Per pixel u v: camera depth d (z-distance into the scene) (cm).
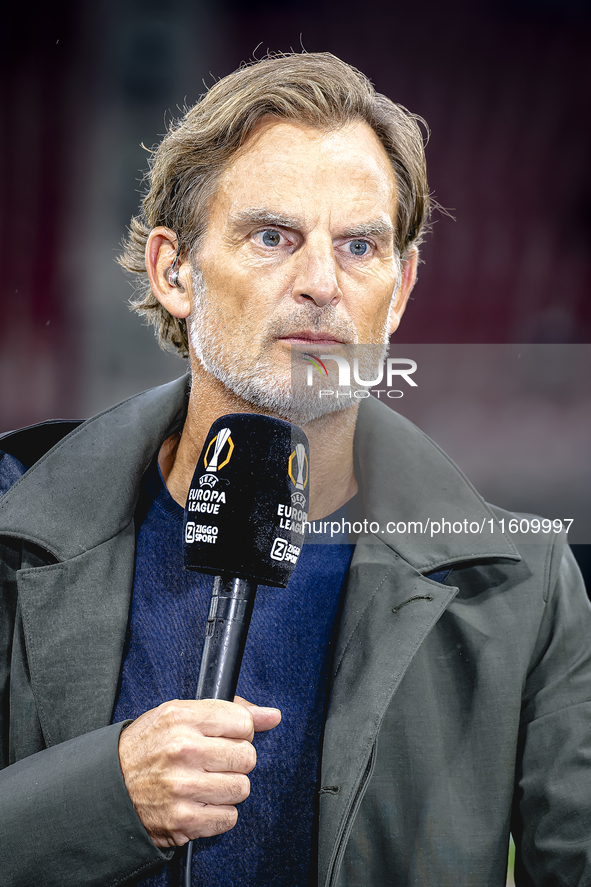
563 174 1842
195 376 525
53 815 418
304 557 539
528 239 1861
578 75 1808
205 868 471
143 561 529
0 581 513
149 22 1683
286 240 491
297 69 512
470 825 479
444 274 1875
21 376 1769
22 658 496
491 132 1833
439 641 519
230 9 1694
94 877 418
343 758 462
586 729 498
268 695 500
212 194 505
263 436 430
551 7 1784
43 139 1712
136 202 1739
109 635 494
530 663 525
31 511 512
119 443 545
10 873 418
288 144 492
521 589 533
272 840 477
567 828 478
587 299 1859
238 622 408
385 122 532
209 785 392
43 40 1681
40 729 485
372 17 1758
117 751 423
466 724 499
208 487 423
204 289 507
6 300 1748
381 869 475
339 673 494
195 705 400
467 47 1797
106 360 1775
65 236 1744
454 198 1859
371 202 496
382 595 510
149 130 1719
